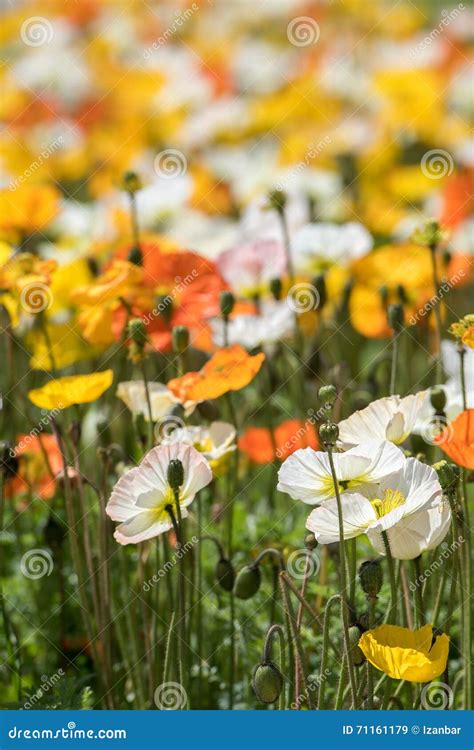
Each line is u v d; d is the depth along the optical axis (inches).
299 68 212.2
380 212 175.2
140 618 116.0
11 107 189.0
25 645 119.3
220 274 123.9
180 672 107.3
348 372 128.4
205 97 207.5
